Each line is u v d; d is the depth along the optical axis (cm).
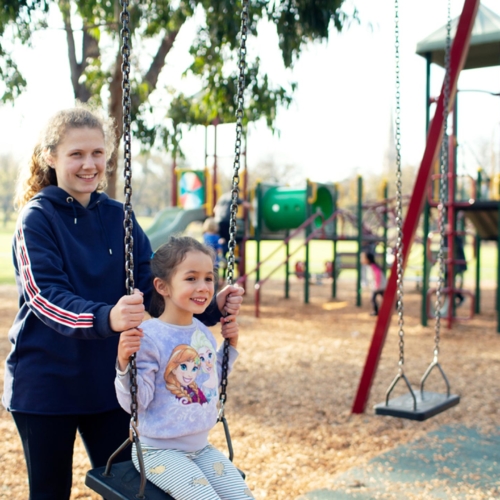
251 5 689
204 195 1313
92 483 197
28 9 718
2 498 314
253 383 565
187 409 201
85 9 816
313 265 2352
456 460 377
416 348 748
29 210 211
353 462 376
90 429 229
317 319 984
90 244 223
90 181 217
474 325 934
